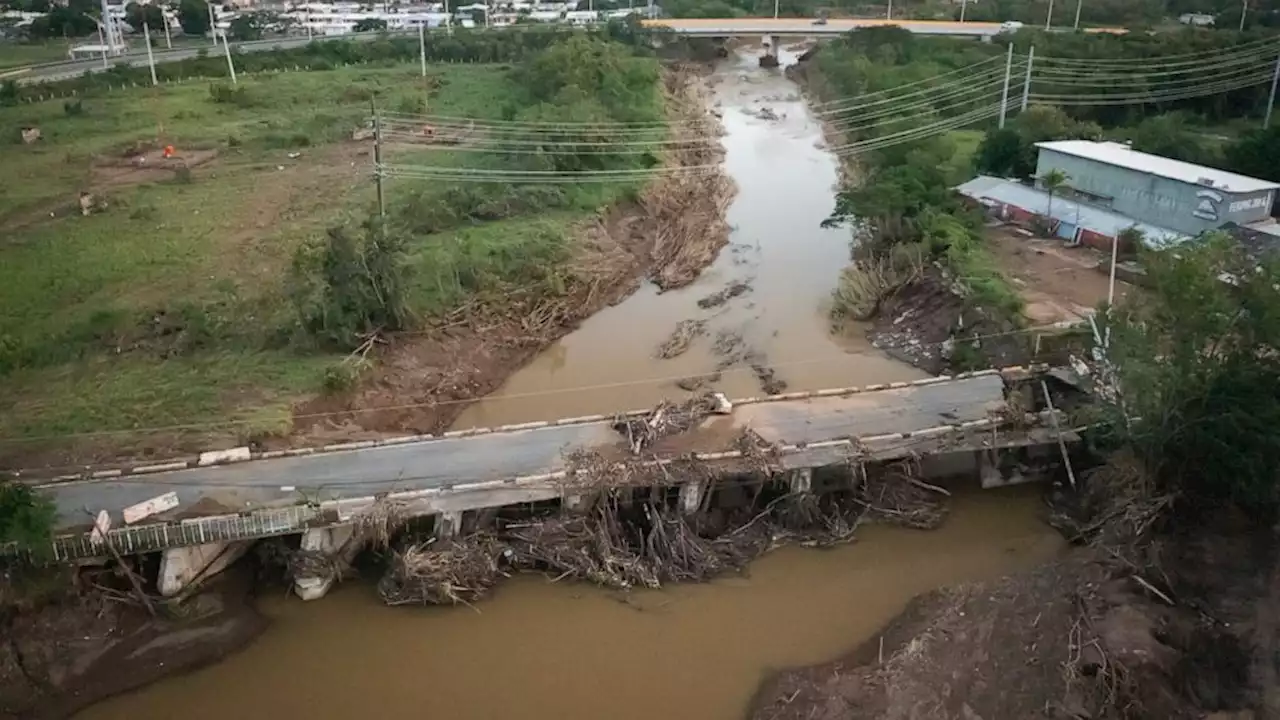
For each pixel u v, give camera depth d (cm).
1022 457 4116
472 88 10619
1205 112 8956
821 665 3175
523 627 3372
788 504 3794
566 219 6775
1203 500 3556
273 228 6391
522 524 3634
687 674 3164
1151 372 3425
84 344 4822
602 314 5838
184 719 2989
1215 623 3138
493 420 4622
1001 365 4675
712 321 5688
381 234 5066
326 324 4822
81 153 8225
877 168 7219
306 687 3114
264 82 11019
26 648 3102
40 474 3731
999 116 8125
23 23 15625
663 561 3591
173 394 4391
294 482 3634
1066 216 6181
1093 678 2936
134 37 15088
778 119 10312
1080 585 3353
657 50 12850
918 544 3766
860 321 5653
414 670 3191
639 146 8112
